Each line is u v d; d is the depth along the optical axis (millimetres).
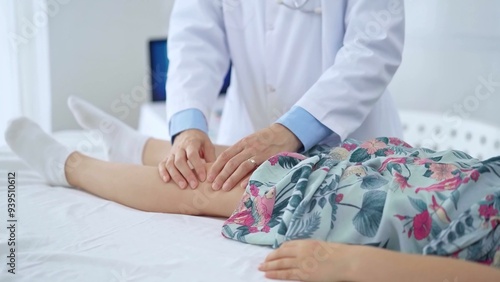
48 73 2459
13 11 2303
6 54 2314
